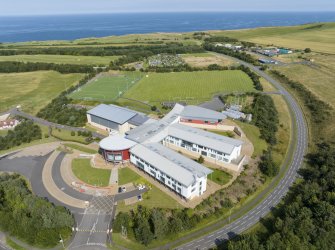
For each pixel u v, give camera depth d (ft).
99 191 345.92
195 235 284.61
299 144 454.81
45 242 271.08
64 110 583.58
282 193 342.44
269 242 247.09
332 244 256.11
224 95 649.20
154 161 352.69
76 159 417.08
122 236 283.59
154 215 279.69
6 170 397.60
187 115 505.25
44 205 292.81
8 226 289.33
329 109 549.13
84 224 298.76
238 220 302.45
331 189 328.08
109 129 505.25
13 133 494.59
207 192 338.34
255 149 426.51
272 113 540.93
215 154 390.83
